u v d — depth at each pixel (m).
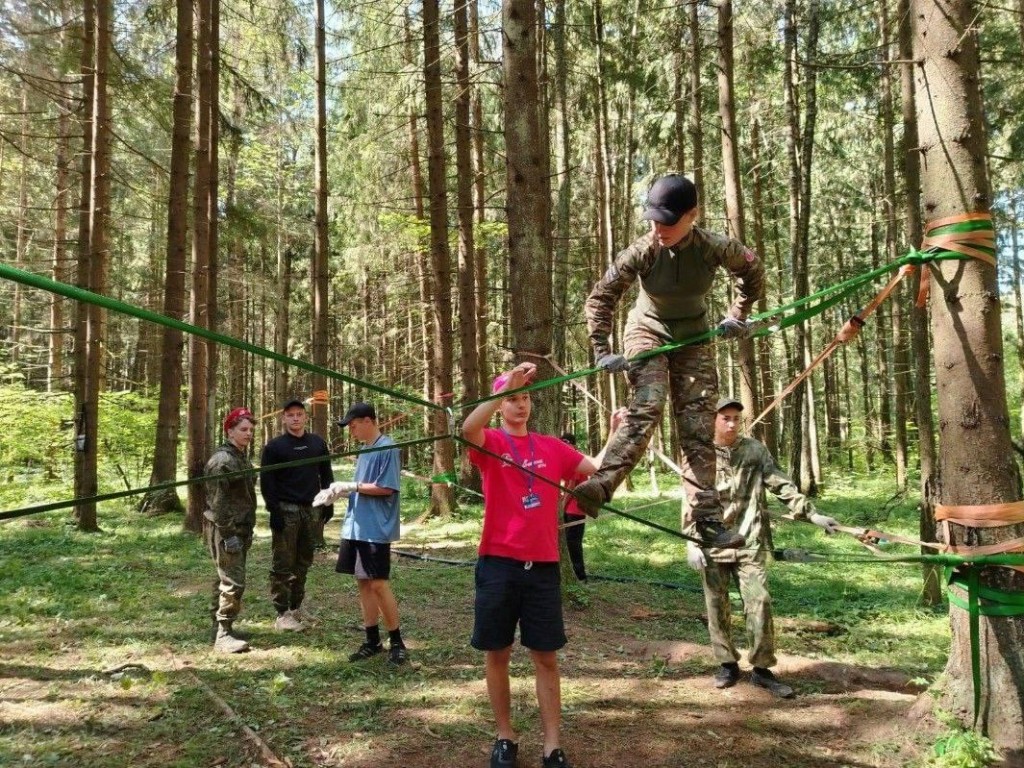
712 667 5.39
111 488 16.61
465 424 3.67
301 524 6.25
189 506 11.54
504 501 3.79
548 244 7.43
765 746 4.07
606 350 3.23
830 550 10.55
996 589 3.75
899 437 17.58
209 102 12.09
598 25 16.23
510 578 3.75
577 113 20.09
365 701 4.66
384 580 5.38
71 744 4.03
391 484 5.45
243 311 28.81
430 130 13.01
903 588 8.39
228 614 5.70
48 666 5.25
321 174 13.45
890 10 13.95
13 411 13.59
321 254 13.46
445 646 5.77
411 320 22.75
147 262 22.22
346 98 17.19
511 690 4.91
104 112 11.64
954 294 3.85
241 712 4.46
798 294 14.93
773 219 21.56
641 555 10.46
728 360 24.12
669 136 18.61
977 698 3.69
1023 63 9.73
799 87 16.59
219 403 32.28
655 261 3.15
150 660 5.42
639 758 3.96
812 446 18.39
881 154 19.20
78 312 11.63
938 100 3.89
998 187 17.06
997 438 3.79
